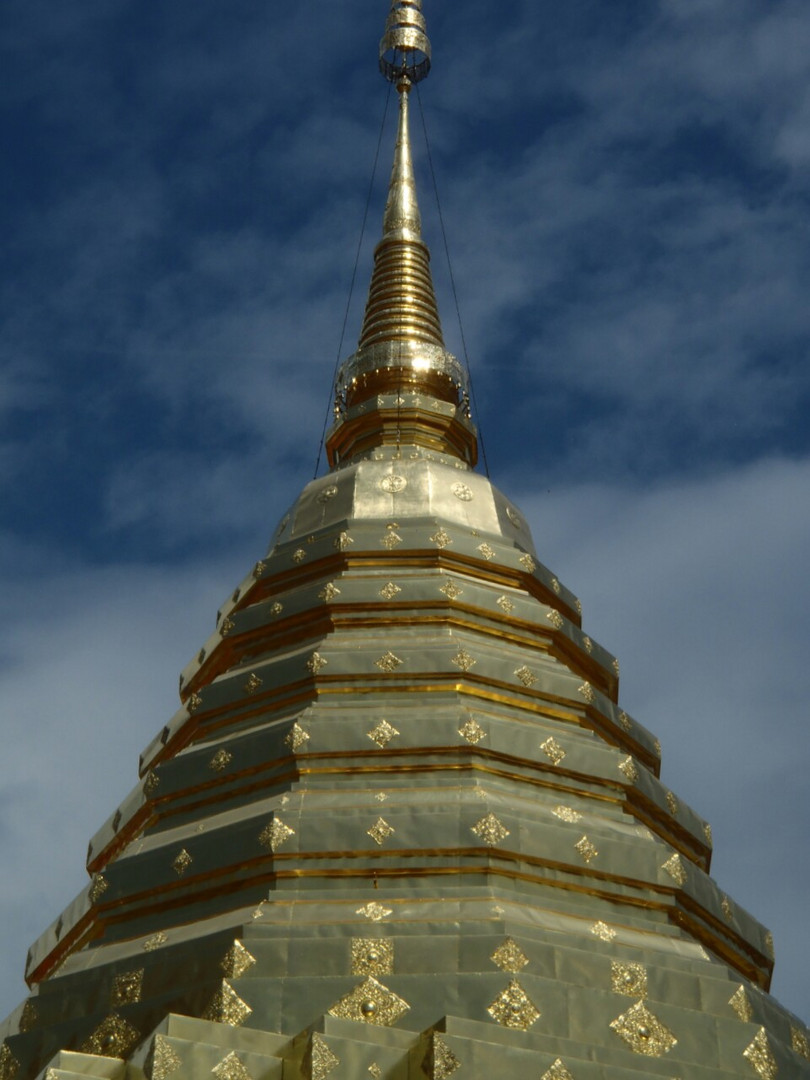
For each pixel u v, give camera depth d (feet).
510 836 124.57
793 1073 115.85
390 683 137.28
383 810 125.80
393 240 183.93
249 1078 103.45
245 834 126.52
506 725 133.39
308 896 122.83
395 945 115.44
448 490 155.84
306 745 131.64
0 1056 117.70
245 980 114.32
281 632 146.82
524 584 152.05
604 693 152.25
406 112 196.65
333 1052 103.45
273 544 158.81
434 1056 103.30
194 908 126.93
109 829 146.92
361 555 149.07
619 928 124.06
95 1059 104.53
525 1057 104.99
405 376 171.42
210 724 142.31
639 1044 112.78
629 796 135.95
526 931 117.60
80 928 135.95
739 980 123.65
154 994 117.70
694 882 130.93
